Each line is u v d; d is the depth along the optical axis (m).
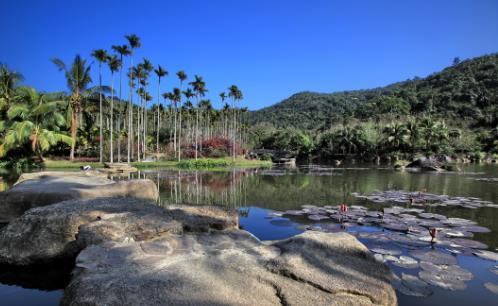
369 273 4.20
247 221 9.23
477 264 5.79
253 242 5.59
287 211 10.45
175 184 18.20
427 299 4.41
